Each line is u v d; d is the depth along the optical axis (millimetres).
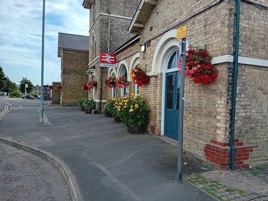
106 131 10867
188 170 5719
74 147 8164
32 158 7512
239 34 5914
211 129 6238
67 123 13602
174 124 8789
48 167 6660
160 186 4875
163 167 5957
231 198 4328
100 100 19688
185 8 7512
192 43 7059
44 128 11984
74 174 5656
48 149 7984
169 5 8539
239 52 5918
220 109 5938
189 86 7164
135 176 5445
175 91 8758
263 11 6270
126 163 6320
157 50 9367
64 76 31047
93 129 11477
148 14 10180
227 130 5848
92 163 6430
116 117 13648
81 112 20719
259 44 6203
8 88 77062
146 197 4453
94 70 21922
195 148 6797
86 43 33219
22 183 5496
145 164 6188
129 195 4555
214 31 6180
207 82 6223
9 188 5211
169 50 9031
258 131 6246
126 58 15094
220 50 5945
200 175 5402
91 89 23000
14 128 12016
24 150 8461
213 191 4605
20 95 70062
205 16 6531
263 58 6258
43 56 15008
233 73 5844
